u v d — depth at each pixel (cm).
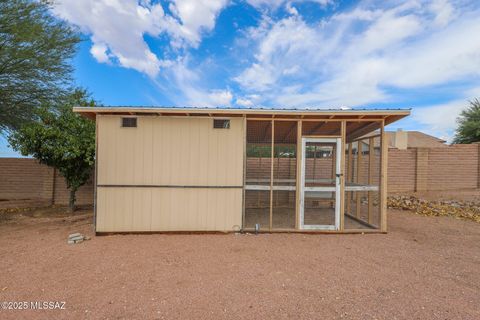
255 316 220
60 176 816
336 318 218
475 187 960
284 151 869
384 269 326
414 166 950
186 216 488
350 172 693
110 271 315
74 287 273
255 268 326
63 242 433
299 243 434
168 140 486
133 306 235
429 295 259
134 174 482
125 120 491
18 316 219
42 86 675
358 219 632
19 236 471
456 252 392
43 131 601
